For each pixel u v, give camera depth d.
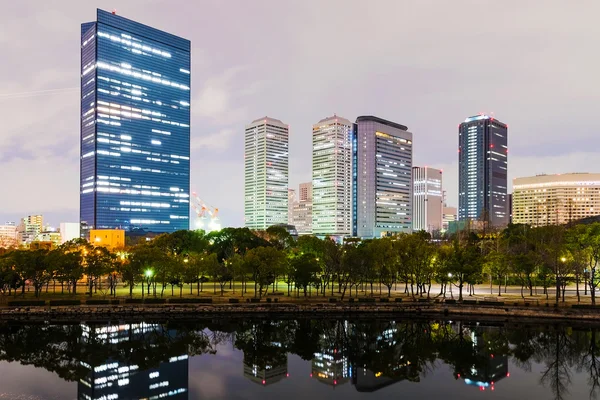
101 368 66.75
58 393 55.59
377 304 104.81
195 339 85.00
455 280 114.62
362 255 117.62
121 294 120.81
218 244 176.62
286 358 72.88
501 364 69.25
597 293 118.38
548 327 91.50
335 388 58.50
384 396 55.72
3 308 100.81
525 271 115.06
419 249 115.25
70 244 137.00
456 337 85.44
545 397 55.59
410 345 80.56
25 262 111.31
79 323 97.19
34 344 80.38
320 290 132.38
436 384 60.28
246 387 58.56
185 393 56.09
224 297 115.31
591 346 78.38
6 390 56.56
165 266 111.56
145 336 86.88
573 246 119.75
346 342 83.19
